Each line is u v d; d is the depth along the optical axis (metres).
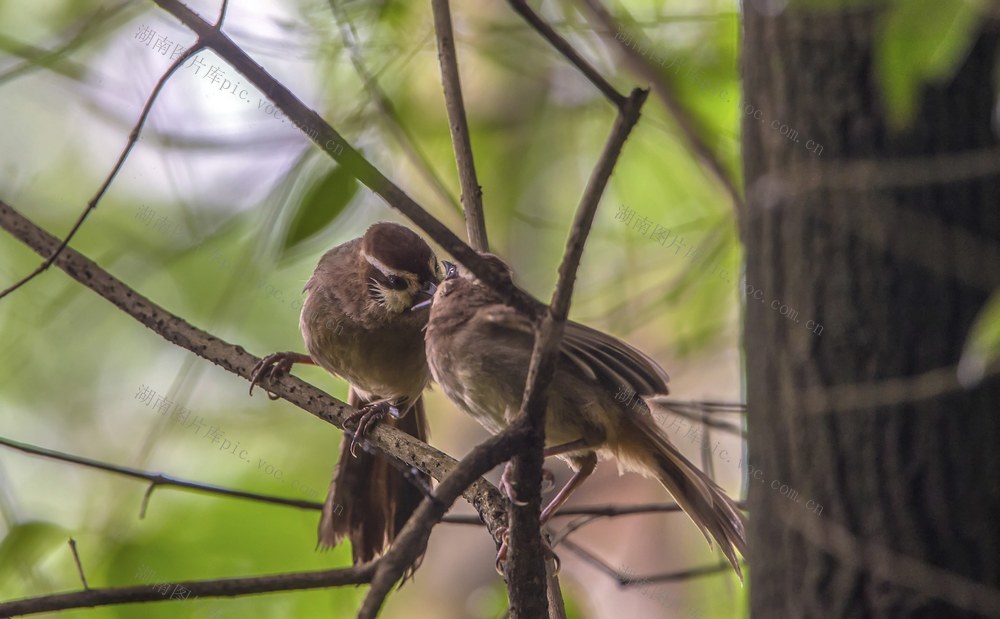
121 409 14.14
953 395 7.88
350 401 11.52
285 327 13.73
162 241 13.52
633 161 13.86
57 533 10.00
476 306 8.56
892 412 7.93
